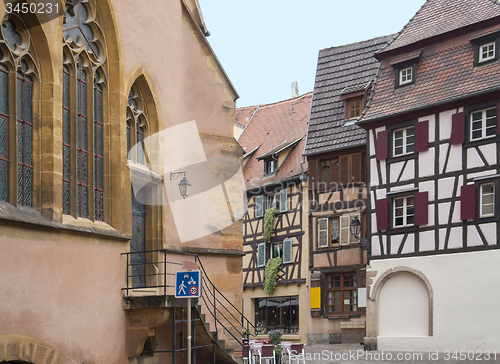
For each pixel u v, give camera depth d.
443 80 20.84
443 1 22.97
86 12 10.49
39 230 8.66
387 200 21.56
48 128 9.08
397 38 23.11
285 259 28.56
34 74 9.07
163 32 12.70
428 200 20.48
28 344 8.22
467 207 19.39
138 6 11.74
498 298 18.44
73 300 9.27
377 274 21.44
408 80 22.06
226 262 13.84
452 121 20.12
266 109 35.22
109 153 10.75
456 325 19.23
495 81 19.23
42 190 8.98
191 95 13.71
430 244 20.22
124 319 10.52
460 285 19.33
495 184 18.86
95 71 10.66
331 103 27.55
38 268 8.59
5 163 8.52
